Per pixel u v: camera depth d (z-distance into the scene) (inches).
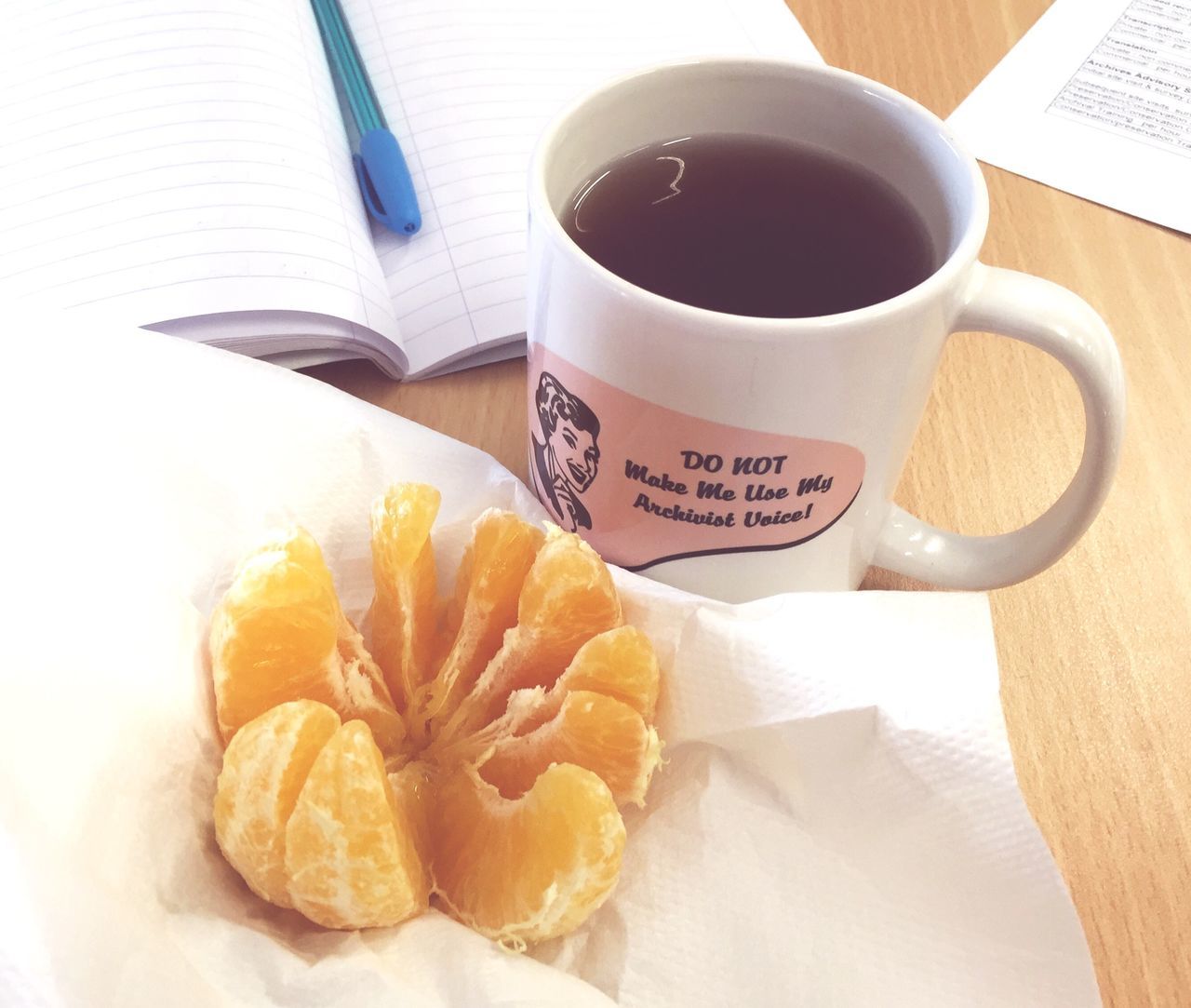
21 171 12.2
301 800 7.4
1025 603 10.4
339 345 11.5
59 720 7.4
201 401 9.5
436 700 9.5
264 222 11.8
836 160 9.4
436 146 13.6
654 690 8.7
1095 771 9.4
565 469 9.2
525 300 12.0
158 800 7.8
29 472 8.4
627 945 8.2
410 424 10.3
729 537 8.9
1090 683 9.9
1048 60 14.9
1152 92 14.4
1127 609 10.4
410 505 9.2
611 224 9.1
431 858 8.6
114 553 8.5
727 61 9.1
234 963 7.3
